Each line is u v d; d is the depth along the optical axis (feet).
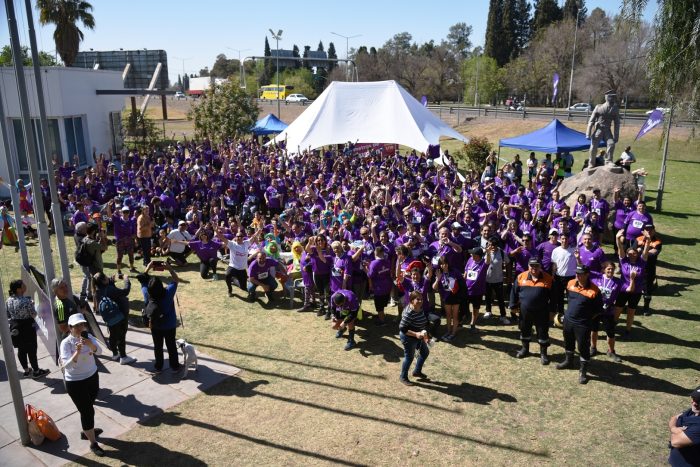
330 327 32.83
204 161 77.10
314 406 24.14
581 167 102.12
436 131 82.89
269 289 36.70
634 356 28.58
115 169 66.85
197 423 22.89
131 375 26.84
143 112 118.93
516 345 30.19
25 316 25.98
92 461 20.56
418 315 25.00
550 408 23.94
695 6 29.32
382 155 81.61
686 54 29.58
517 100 250.98
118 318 27.40
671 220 59.06
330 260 33.60
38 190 26.61
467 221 38.32
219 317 34.35
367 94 85.25
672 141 116.06
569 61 222.89
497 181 58.34
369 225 38.58
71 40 103.24
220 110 111.45
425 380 26.37
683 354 28.71
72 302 24.97
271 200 58.13
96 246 33.63
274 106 225.97
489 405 24.20
